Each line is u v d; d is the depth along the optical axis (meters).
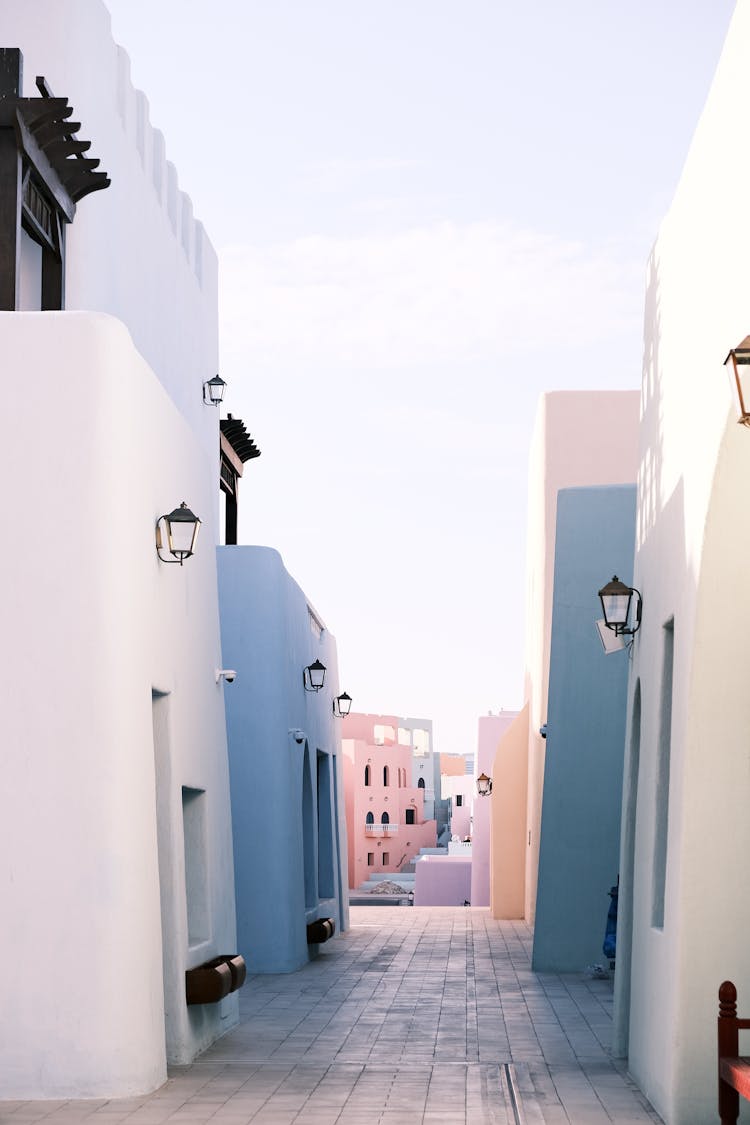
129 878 8.23
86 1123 7.32
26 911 8.15
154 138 16.42
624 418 23.91
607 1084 9.10
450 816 80.56
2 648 8.32
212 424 19.16
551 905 16.50
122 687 8.35
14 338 8.51
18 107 9.46
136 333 14.88
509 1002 13.27
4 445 8.44
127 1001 8.14
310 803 20.06
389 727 72.62
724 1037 7.05
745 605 7.80
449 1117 7.60
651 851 9.37
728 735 7.86
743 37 6.64
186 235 18.11
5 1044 8.06
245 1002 13.23
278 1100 8.09
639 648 10.70
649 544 10.30
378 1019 12.00
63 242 11.27
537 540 25.16
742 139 6.67
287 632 17.89
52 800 8.21
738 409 5.75
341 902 22.97
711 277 7.67
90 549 8.36
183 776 10.19
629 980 10.42
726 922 7.80
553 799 16.75
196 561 11.15
